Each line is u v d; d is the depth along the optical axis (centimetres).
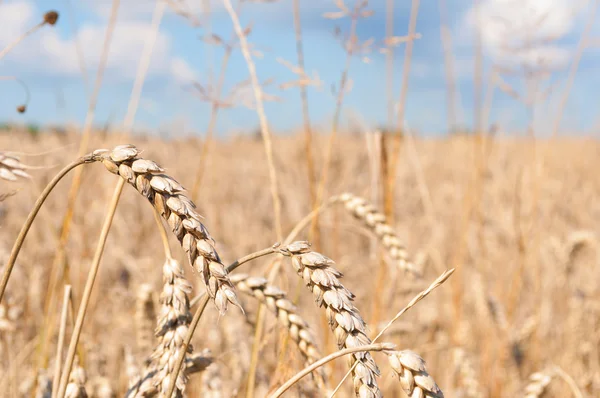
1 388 317
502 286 626
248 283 217
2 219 537
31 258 486
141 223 720
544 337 572
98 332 437
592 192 1035
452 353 459
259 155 1131
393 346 143
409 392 138
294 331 217
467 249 700
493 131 568
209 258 135
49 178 530
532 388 330
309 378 234
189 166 800
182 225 136
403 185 970
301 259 154
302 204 756
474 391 430
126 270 530
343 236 672
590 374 491
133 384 198
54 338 400
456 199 791
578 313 533
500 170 803
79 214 532
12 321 315
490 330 525
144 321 289
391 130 495
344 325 149
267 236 714
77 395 199
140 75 461
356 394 147
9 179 176
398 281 525
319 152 804
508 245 673
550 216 772
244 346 339
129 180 140
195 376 293
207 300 172
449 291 601
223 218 722
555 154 1109
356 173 698
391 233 360
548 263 658
